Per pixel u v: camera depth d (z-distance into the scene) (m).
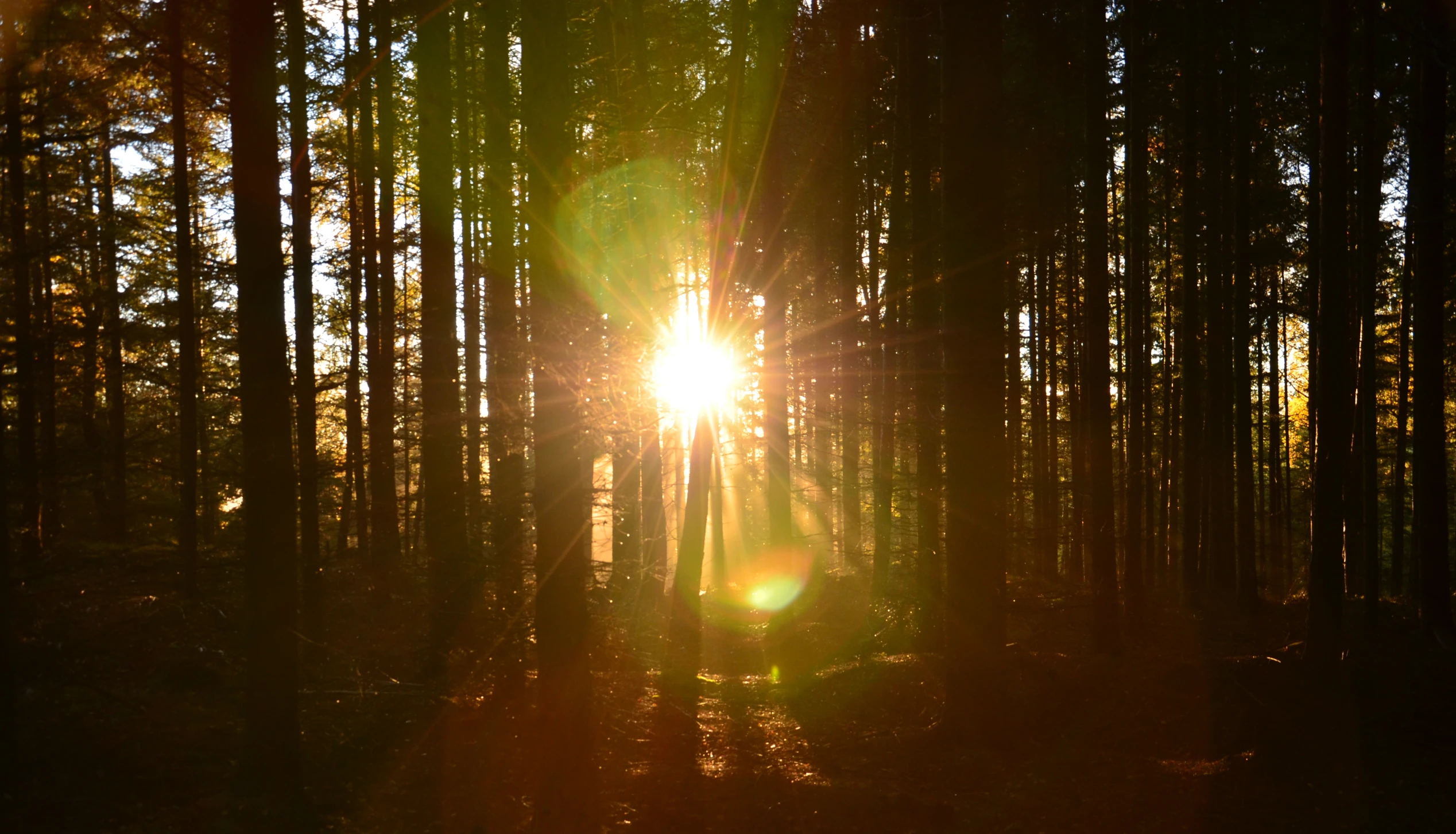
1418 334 14.91
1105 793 8.86
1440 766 8.98
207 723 9.41
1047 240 19.86
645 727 11.18
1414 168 16.45
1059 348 28.06
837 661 16.20
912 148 15.80
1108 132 19.92
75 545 14.35
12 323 8.97
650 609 17.47
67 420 12.48
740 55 13.17
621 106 12.43
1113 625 13.96
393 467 15.12
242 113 7.38
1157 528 29.69
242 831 6.70
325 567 14.89
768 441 20.58
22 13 8.23
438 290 11.66
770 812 8.55
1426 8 12.48
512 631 11.46
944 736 10.68
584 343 8.98
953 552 10.71
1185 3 18.45
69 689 9.88
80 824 6.87
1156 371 29.16
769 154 15.70
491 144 9.79
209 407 14.97
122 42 10.35
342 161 14.52
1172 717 10.84
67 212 12.66
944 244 10.62
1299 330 32.47
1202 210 22.45
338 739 9.54
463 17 13.41
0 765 7.34
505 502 11.38
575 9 12.85
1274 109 21.34
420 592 15.20
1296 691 11.25
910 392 17.17
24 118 8.69
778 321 19.33
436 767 9.11
